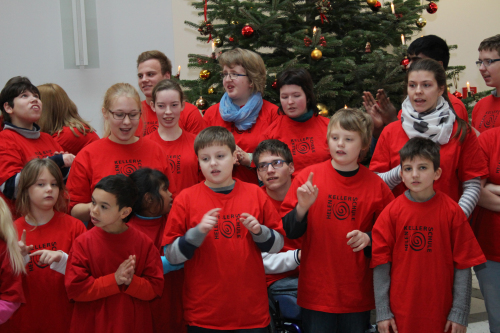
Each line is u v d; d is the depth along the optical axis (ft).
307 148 8.67
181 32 17.37
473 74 20.49
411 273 6.11
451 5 20.03
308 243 6.64
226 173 6.26
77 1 15.97
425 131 7.10
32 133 7.81
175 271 7.21
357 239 6.17
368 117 6.70
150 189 6.78
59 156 7.51
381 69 10.97
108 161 7.22
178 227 6.23
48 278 6.34
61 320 6.37
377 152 7.90
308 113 8.79
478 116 9.79
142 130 8.86
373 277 6.36
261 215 6.34
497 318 7.40
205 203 6.29
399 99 11.83
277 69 10.87
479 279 7.69
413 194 6.33
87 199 7.18
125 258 6.01
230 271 6.00
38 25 15.98
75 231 6.70
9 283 5.63
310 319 6.50
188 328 6.16
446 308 6.07
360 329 6.41
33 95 7.80
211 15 12.05
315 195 6.11
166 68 10.03
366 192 6.59
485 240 7.59
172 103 8.16
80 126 8.84
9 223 5.71
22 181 6.44
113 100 6.97
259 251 6.29
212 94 11.98
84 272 5.84
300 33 11.16
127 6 16.51
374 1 11.30
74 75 16.35
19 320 6.20
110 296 5.91
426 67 7.21
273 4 11.43
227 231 6.15
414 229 6.17
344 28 12.46
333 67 11.05
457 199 7.30
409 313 6.04
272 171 7.58
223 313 5.91
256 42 11.76
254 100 9.19
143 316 6.10
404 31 12.64
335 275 6.39
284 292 7.12
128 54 16.65
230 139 6.36
